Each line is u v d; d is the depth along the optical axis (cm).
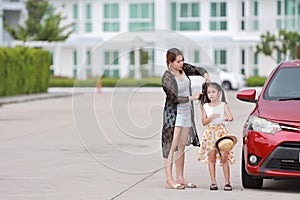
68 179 1400
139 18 6650
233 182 1377
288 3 6425
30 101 4184
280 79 1387
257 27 6481
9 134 2259
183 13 6562
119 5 6688
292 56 5772
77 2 6762
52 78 6375
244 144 1280
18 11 6931
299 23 6419
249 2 6444
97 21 6731
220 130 1283
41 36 6238
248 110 3303
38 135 2228
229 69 6425
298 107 1275
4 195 1232
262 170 1236
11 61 4478
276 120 1241
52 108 3544
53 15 6400
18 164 1598
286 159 1217
